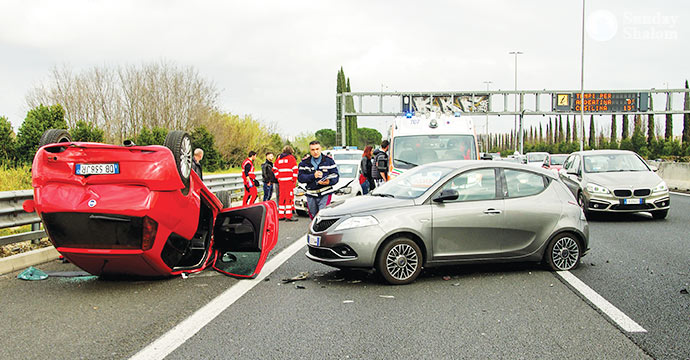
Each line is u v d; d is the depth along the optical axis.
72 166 5.98
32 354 4.36
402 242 6.85
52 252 8.38
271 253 9.17
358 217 6.86
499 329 5.02
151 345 4.57
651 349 4.47
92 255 6.14
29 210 6.37
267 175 16.55
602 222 13.57
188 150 6.86
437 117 13.55
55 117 20.83
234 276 7.32
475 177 7.39
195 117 36.06
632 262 8.25
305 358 4.27
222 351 4.43
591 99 48.97
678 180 24.89
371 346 4.55
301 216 15.55
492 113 50.12
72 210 5.88
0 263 7.36
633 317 5.39
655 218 14.04
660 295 6.25
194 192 7.08
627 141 73.94
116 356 4.31
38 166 6.04
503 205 7.30
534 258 7.48
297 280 7.12
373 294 6.38
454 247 7.08
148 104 34.88
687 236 10.92
